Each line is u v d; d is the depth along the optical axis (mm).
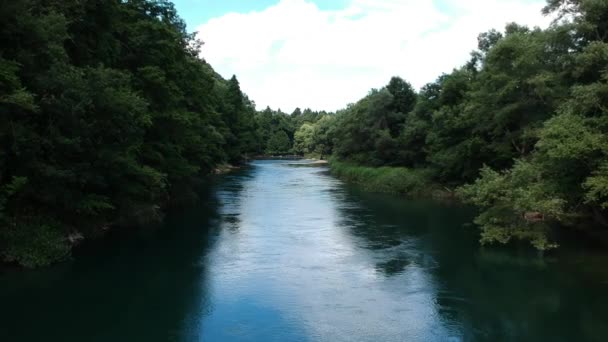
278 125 154250
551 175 22969
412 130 54719
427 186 45500
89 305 15609
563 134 20594
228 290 17188
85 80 20516
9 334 13461
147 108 27875
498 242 24828
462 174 42875
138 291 16938
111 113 21734
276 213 33781
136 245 23484
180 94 35312
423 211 34938
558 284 18031
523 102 33844
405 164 57938
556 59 30953
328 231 27438
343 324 14398
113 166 22938
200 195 44188
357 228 28391
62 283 17641
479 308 15758
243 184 55812
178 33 35000
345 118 82188
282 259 21359
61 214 22859
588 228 26281
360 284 18047
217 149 59500
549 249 23062
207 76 49906
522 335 13766
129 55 29297
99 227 25391
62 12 21484
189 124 34344
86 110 20688
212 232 26828
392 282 18297
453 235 26406
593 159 20609
